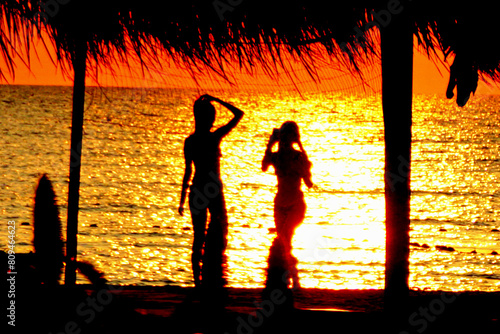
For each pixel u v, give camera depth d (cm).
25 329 808
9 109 19212
